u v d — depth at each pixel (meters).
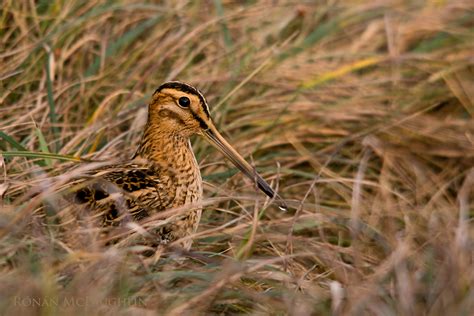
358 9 15.20
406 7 15.54
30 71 13.31
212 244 11.07
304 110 13.80
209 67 14.31
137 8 14.23
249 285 10.02
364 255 11.17
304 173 12.81
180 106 11.27
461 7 15.54
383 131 13.93
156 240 10.03
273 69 14.28
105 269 9.27
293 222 10.80
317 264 11.04
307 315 9.29
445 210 12.15
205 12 15.01
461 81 14.73
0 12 13.67
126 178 10.72
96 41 14.14
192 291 9.52
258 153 13.56
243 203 12.31
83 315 8.70
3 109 12.48
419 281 9.95
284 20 15.20
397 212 12.40
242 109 13.81
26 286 8.76
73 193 10.27
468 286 9.62
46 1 13.99
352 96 14.28
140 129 12.88
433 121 14.16
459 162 13.96
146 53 14.16
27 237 9.74
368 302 9.27
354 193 11.48
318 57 14.62
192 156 11.41
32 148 12.05
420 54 14.69
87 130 12.52
